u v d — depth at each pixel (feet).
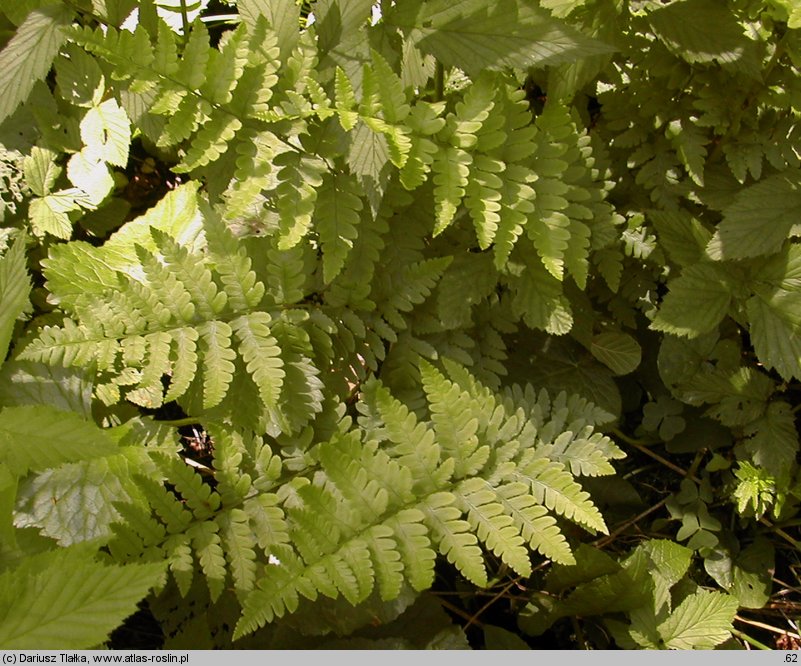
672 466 4.63
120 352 4.16
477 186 4.04
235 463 4.00
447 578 4.47
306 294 4.25
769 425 4.40
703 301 4.32
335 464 3.90
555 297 4.25
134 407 4.30
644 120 4.51
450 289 4.25
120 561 3.89
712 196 4.47
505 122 4.08
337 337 4.24
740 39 4.21
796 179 4.29
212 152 3.99
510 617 4.44
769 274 4.32
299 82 4.08
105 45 3.92
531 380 4.50
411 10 4.05
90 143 4.48
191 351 4.01
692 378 4.47
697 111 4.44
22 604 3.49
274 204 4.23
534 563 4.49
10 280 3.98
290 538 3.94
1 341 3.92
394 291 4.22
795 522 4.49
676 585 4.35
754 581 4.45
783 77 4.32
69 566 3.53
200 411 4.19
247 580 3.93
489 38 3.98
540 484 4.01
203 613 4.10
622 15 4.31
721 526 4.52
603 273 4.37
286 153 4.02
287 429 4.11
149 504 4.02
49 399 4.09
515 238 4.07
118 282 4.18
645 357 4.69
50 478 4.05
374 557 3.96
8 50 4.17
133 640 4.30
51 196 4.48
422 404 4.25
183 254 4.02
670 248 4.39
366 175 4.04
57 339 3.98
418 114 4.00
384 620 4.09
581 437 4.18
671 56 4.38
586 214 4.16
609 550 4.51
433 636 4.14
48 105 4.51
